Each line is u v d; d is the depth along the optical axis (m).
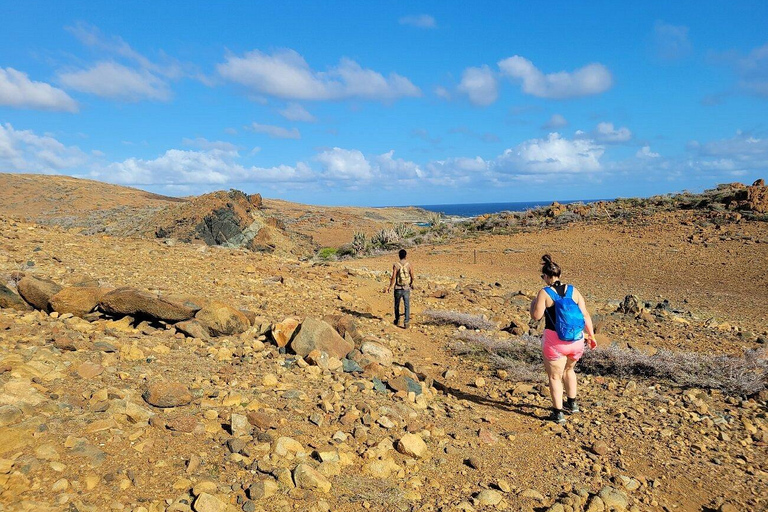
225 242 25.48
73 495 2.81
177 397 4.20
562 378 5.71
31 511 2.59
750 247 23.11
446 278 18.14
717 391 6.59
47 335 5.36
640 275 20.70
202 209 25.75
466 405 5.75
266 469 3.46
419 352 8.13
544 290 5.45
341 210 101.00
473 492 3.70
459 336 9.01
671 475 4.30
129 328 6.38
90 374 4.44
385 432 4.43
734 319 12.71
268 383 5.11
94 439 3.40
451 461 4.16
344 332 7.28
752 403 6.14
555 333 5.33
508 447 4.62
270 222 29.78
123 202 68.88
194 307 6.74
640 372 7.30
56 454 3.11
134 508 2.83
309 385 5.33
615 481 4.08
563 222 35.91
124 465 3.21
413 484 3.69
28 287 6.39
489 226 38.66
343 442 4.10
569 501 3.63
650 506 3.79
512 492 3.77
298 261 16.53
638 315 11.27
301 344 6.34
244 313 7.54
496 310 11.87
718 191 35.25
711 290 17.50
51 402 3.72
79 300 6.38
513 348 8.13
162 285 9.46
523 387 6.53
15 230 13.22
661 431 5.23
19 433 3.20
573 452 4.64
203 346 6.15
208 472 3.35
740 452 4.85
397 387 5.68
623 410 5.80
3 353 4.45
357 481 3.58
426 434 4.54
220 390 4.71
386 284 14.24
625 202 38.47
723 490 4.10
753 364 7.18
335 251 36.16
